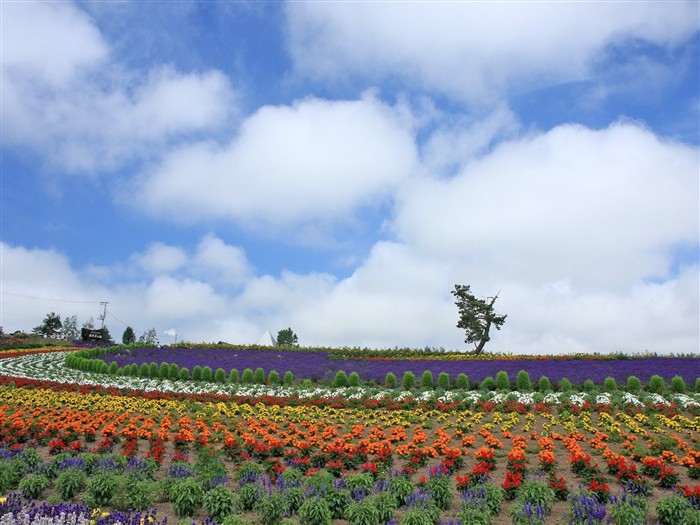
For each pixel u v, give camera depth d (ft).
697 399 75.20
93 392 85.05
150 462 40.52
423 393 85.46
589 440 54.70
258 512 33.76
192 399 79.77
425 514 31.07
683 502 31.96
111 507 33.83
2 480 35.99
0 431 51.80
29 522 27.81
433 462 47.55
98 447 48.32
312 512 31.81
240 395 90.12
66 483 35.06
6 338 223.10
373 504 32.94
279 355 140.26
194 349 157.58
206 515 33.78
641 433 56.03
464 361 117.91
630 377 84.84
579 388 87.92
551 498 34.81
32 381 93.61
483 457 44.88
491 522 33.09
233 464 46.52
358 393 91.15
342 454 44.83
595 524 31.04
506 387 91.20
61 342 217.97
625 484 39.01
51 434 52.47
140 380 113.09
